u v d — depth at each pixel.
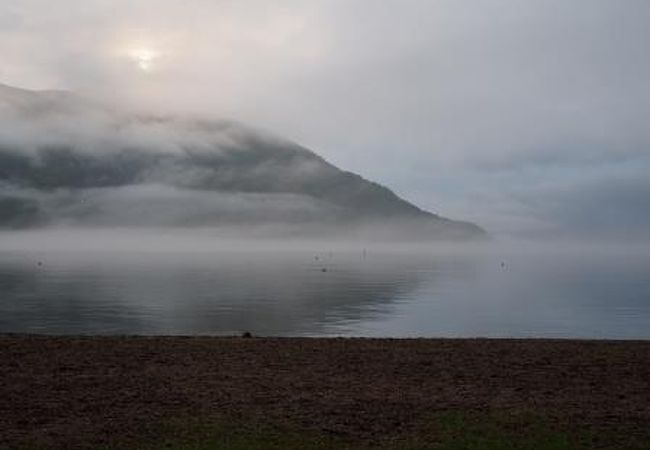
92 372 14.41
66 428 10.79
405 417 11.52
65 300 75.88
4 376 13.99
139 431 10.67
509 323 57.62
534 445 10.16
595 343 18.56
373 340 18.69
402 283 111.69
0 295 82.19
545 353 16.86
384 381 13.94
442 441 10.34
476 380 14.09
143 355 16.12
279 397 12.66
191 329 50.81
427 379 14.13
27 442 10.12
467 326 55.12
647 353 16.95
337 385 13.58
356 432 10.74
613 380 14.14
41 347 16.97
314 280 117.75
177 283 106.38
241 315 62.06
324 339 18.75
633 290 100.69
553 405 12.28
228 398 12.55
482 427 10.99
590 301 81.19
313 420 11.31
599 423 11.22
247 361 15.62
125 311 64.38
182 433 10.59
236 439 10.36
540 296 88.50
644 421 11.34
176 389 13.13
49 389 13.04
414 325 55.41
